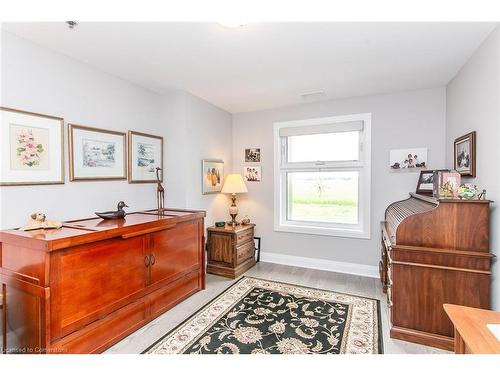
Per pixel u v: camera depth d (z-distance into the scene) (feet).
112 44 6.64
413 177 10.18
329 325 7.11
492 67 5.95
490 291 5.93
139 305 6.93
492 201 5.89
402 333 6.41
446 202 6.15
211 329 6.91
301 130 12.03
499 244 5.61
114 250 6.25
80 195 7.62
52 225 6.05
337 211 11.89
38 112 6.60
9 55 6.04
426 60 7.54
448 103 9.35
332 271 11.53
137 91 9.52
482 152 6.47
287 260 12.55
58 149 7.00
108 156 8.43
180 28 5.87
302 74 8.61
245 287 9.72
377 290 9.43
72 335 5.35
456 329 3.88
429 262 6.21
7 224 6.04
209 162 11.64
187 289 8.79
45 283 4.94
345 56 7.33
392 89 10.05
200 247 9.41
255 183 13.20
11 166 6.07
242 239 11.33
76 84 7.49
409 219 6.44
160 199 10.37
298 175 12.64
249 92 10.44
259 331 6.82
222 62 7.73
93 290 5.77
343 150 11.64
